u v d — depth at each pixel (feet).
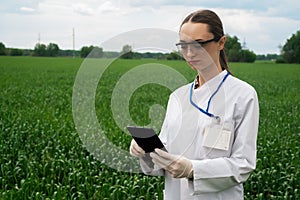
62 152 30.32
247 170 9.52
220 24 9.43
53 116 48.42
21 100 69.21
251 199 23.11
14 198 21.84
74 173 24.59
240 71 177.99
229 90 9.75
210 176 9.26
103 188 22.79
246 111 9.63
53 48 286.25
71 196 21.58
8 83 106.42
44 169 26.37
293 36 268.21
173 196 10.64
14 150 30.83
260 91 99.91
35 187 23.27
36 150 31.09
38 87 96.84
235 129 9.71
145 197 22.71
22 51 288.71
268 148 32.53
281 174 26.20
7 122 42.27
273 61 298.76
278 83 125.90
